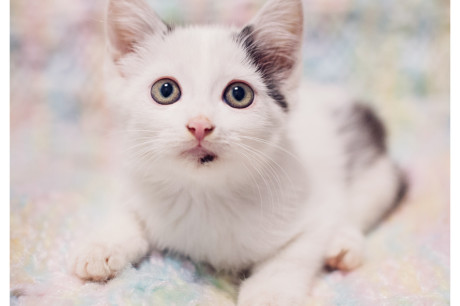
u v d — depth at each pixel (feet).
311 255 0.96
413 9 1.61
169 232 0.97
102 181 1.31
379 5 1.63
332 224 1.02
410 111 1.55
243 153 0.88
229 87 0.89
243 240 0.95
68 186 1.27
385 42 1.64
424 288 0.94
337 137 1.21
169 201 0.95
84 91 1.52
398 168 1.32
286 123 0.97
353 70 1.64
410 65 1.63
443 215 1.16
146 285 0.88
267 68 0.94
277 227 0.95
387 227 1.16
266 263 0.95
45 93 1.52
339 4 1.63
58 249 1.00
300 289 0.90
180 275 0.93
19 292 0.89
